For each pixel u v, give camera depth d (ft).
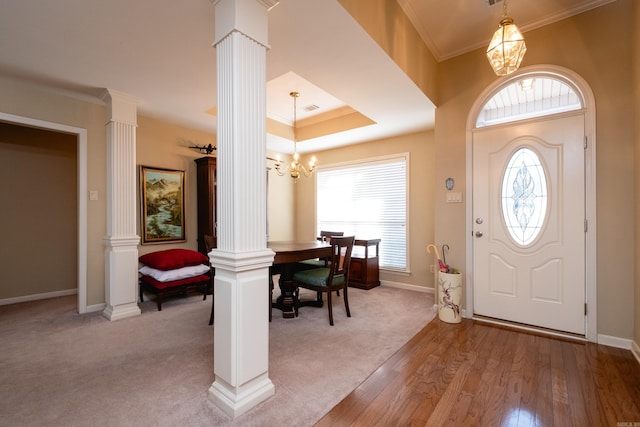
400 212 15.35
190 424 5.00
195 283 12.30
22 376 6.51
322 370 6.81
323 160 18.57
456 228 10.78
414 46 9.43
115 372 6.68
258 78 5.69
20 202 12.97
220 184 5.64
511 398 5.75
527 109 11.71
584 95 8.58
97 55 8.13
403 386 6.17
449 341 8.41
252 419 5.14
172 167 13.76
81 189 10.78
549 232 9.12
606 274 8.24
